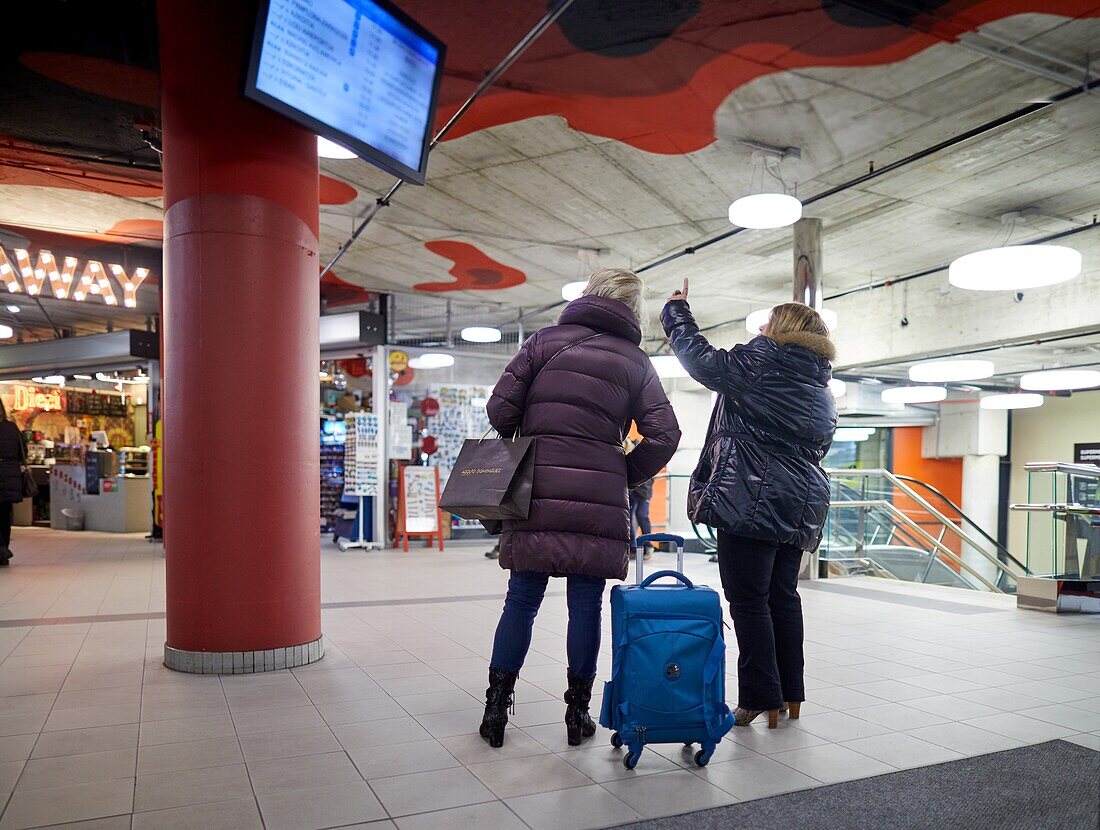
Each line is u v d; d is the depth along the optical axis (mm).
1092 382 9961
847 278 9266
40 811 2084
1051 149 5438
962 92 4641
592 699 3203
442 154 5820
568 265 8945
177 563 3643
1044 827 2008
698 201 6637
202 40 3586
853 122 5074
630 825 2018
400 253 8656
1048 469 5930
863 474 8336
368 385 11242
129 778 2326
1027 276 4980
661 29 4086
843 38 4109
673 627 2457
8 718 2912
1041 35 4047
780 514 2797
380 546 10102
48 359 12375
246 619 3604
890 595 6434
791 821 2047
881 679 3584
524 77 4633
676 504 13789
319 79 3391
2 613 5148
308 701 3148
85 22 4137
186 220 3611
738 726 2869
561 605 5645
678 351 2957
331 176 6273
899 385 15117
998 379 15102
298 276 3756
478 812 2096
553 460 2611
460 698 3211
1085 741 2717
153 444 10750
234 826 1999
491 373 11695
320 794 2213
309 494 3830
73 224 8227
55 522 13352
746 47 4215
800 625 3021
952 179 6027
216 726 2826
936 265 8625
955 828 2002
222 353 3582
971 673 3709
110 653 3977
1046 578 5695
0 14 4082
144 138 5746
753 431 2869
